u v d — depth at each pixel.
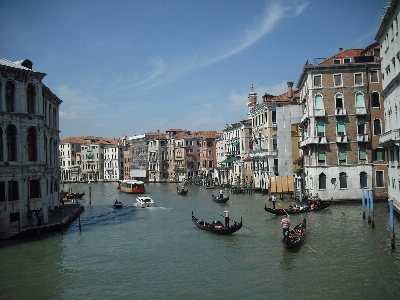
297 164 50.22
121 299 16.62
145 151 110.44
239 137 72.25
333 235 25.97
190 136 102.62
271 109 57.09
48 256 23.14
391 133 29.28
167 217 38.19
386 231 26.55
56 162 39.44
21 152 27.69
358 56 41.09
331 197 40.34
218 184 81.50
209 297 16.55
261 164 59.78
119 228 32.09
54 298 16.89
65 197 60.00
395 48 28.61
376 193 40.44
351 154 40.53
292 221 31.44
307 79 41.25
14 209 27.36
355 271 18.94
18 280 19.09
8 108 27.33
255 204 45.50
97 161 130.38
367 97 40.41
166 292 17.25
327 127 40.62
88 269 20.66
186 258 22.38
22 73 27.70
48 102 36.00
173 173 104.00
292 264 20.39
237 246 24.55
